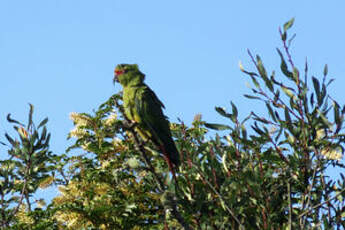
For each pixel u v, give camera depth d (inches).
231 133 466.3
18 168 537.0
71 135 622.5
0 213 546.3
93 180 615.8
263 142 461.7
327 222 450.6
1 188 525.3
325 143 452.4
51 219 590.2
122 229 591.8
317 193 482.3
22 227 580.1
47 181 614.2
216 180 466.3
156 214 599.2
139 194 603.5
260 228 467.2
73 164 637.3
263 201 462.6
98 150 627.2
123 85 556.1
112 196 605.6
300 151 458.6
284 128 463.2
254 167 471.5
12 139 509.0
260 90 453.7
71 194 604.7
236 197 463.5
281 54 446.6
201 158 481.7
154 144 528.7
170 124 617.9
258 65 452.4
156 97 550.9
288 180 458.6
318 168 465.7
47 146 513.0
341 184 473.4
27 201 609.6
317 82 446.6
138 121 538.0
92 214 581.6
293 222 440.1
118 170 580.1
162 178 438.6
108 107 621.3
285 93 450.3
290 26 442.6
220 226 463.2
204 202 476.4
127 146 613.0
